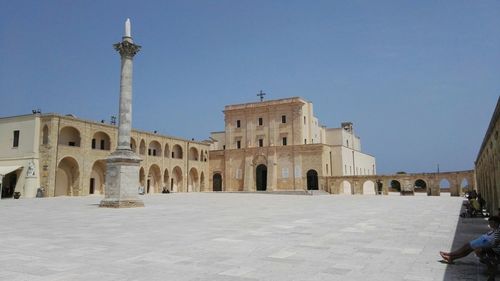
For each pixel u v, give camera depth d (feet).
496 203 64.80
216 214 82.48
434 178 214.48
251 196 192.34
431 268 30.73
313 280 27.30
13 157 181.47
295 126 261.44
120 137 107.55
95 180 207.92
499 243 27.17
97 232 52.37
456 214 81.71
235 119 284.00
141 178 230.07
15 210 94.02
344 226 59.31
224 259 34.37
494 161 60.80
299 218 72.84
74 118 188.96
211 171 287.48
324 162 248.32
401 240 45.06
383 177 228.43
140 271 30.07
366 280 27.22
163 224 62.34
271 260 33.94
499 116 47.98
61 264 32.53
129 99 109.91
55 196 181.06
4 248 40.04
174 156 264.72
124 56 110.22
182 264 32.42
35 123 178.29
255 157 267.59
